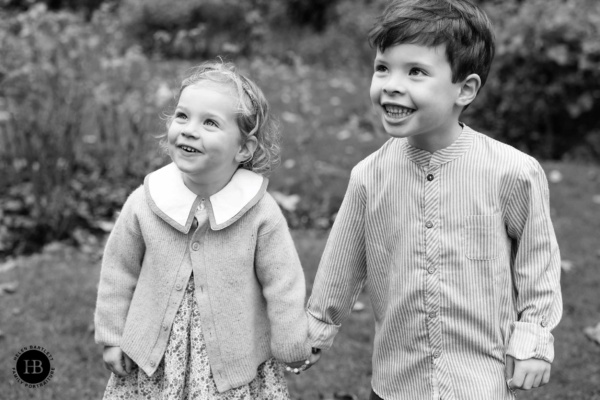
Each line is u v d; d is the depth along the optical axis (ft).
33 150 15.71
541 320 6.56
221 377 7.11
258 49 34.86
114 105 16.80
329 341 7.51
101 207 16.39
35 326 11.78
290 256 7.32
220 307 7.10
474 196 6.58
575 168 21.42
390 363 7.09
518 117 23.16
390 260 6.95
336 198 17.76
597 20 22.67
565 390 10.41
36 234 15.64
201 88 6.89
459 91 6.53
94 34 19.12
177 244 7.15
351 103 27.25
